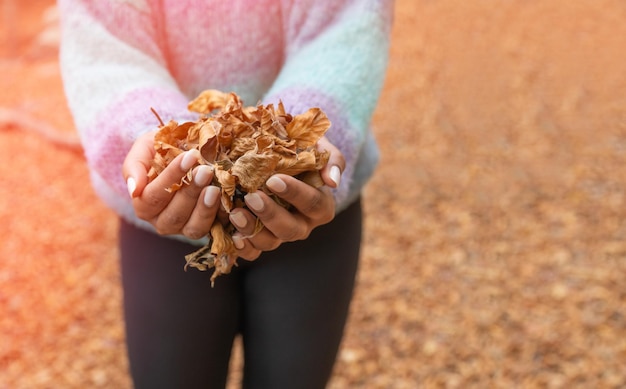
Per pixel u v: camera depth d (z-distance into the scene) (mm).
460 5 7160
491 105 4828
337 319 1277
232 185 909
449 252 3166
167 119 1059
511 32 6352
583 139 4242
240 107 983
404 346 2621
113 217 3475
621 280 2916
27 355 2617
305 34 1155
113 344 2672
